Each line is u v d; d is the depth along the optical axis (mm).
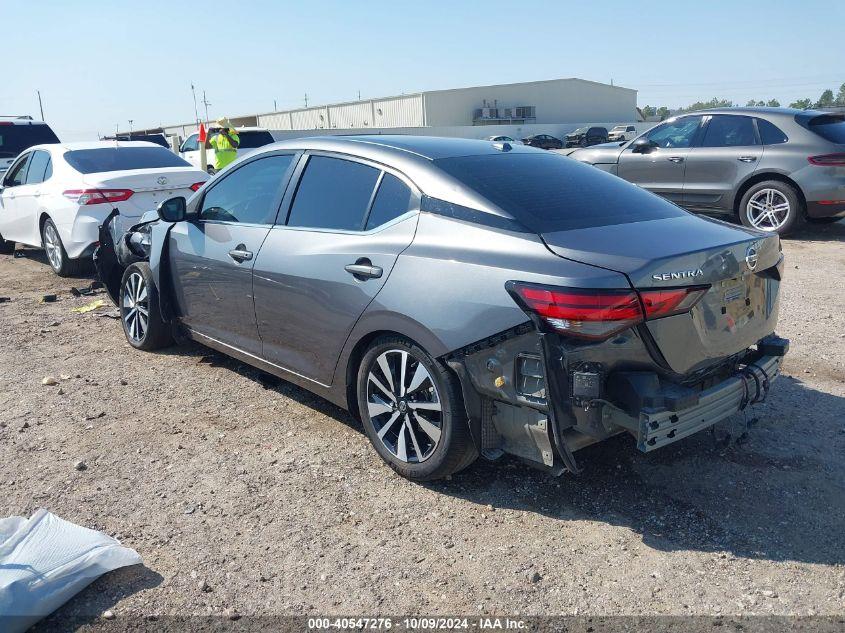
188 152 21547
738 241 3221
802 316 6164
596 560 2947
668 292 2863
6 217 10062
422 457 3486
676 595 2727
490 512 3311
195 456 3906
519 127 50875
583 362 2859
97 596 2771
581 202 3518
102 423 4355
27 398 4773
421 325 3266
